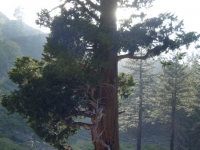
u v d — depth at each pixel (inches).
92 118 453.1
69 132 514.0
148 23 431.8
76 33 409.1
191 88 1466.5
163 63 486.6
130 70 1574.8
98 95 470.0
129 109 1536.7
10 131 1569.9
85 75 426.0
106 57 446.0
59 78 448.5
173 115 1497.3
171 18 438.9
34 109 432.8
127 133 2020.2
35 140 1568.7
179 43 435.8
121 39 412.2
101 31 420.8
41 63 508.7
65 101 443.5
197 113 1462.8
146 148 1785.2
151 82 1518.2
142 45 434.9
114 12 458.9
